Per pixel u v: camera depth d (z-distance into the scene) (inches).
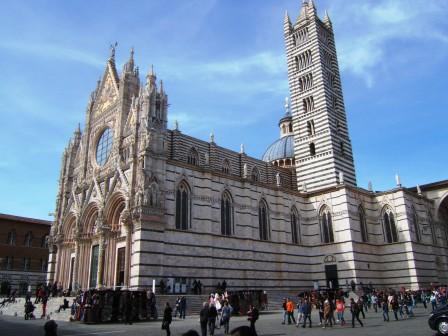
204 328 1143.0
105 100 2977.4
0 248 3772.1
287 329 1406.3
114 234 2421.3
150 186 2237.9
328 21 4001.0
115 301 1691.7
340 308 1537.9
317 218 3139.8
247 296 2112.5
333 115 3570.4
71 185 3184.1
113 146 2669.8
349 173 3501.5
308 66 3747.5
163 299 1971.0
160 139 2385.6
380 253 3105.3
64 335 1230.9
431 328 1149.7
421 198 3358.8
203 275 2367.1
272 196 2997.0
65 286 2822.3
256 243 2753.4
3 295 3518.7
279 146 4173.2
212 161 3189.0
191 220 2425.0
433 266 3154.5
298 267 2984.7
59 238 2979.8
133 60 2891.2
